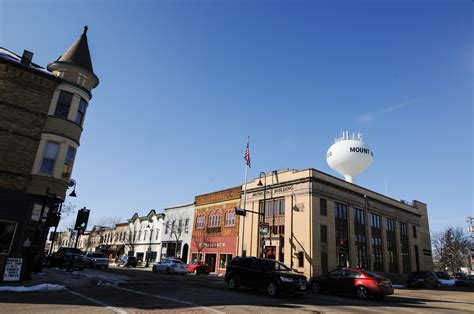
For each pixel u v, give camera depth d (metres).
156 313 9.55
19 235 17.27
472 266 78.44
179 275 31.34
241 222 39.44
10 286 13.30
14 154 18.05
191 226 47.78
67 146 19.81
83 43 22.30
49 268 27.02
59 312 9.03
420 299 18.70
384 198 44.53
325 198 34.78
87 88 21.62
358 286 17.19
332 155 46.03
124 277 22.77
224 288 18.11
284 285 15.14
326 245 33.16
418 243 49.34
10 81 18.50
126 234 64.69
